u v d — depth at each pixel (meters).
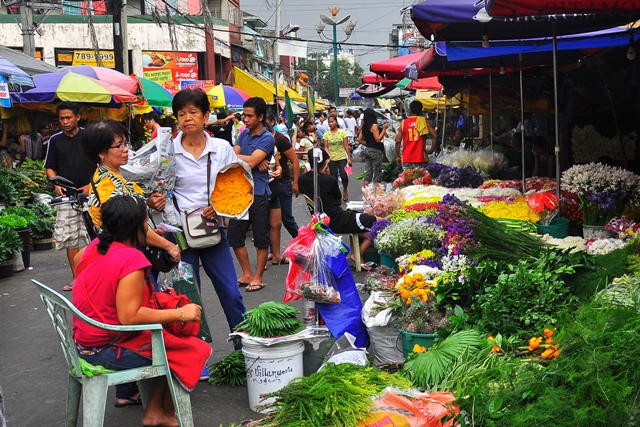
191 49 34.50
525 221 7.36
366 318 5.43
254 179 8.27
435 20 7.35
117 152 5.02
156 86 19.14
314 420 3.64
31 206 13.42
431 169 11.48
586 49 11.63
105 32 32.81
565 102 11.80
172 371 4.19
